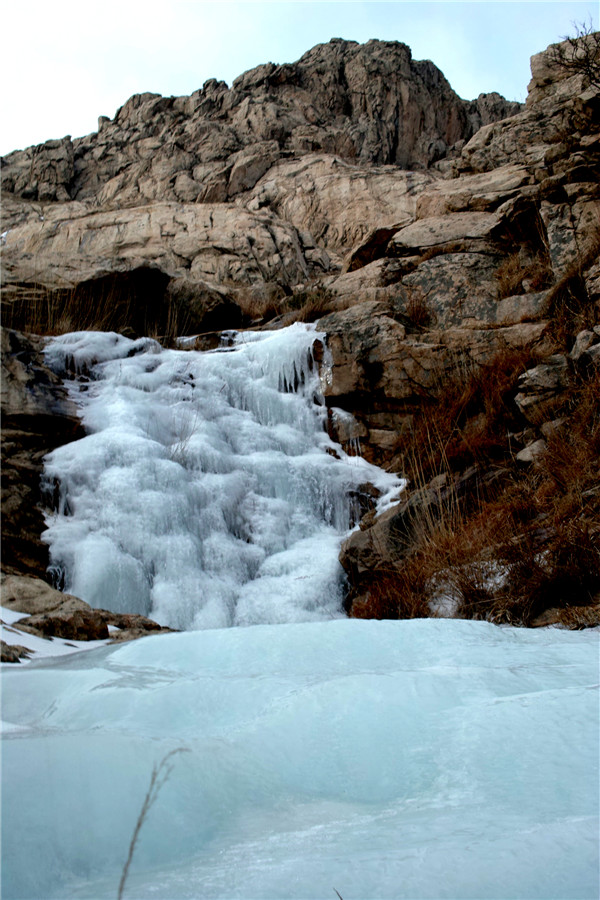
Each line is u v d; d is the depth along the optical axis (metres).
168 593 7.67
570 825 1.76
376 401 10.57
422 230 12.49
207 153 24.83
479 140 14.20
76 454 8.55
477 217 12.28
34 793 1.86
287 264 19.38
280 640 3.92
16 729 2.67
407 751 2.40
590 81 11.30
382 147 25.73
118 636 5.65
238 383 10.90
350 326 10.83
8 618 5.42
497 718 2.51
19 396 8.78
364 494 9.60
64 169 26.31
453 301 11.18
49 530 7.79
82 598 7.30
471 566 6.40
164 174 24.48
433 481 8.57
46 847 1.72
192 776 2.11
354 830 1.91
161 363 10.87
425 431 9.66
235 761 2.29
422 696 2.77
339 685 2.85
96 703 3.04
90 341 10.65
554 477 7.01
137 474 8.41
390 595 6.90
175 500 8.33
